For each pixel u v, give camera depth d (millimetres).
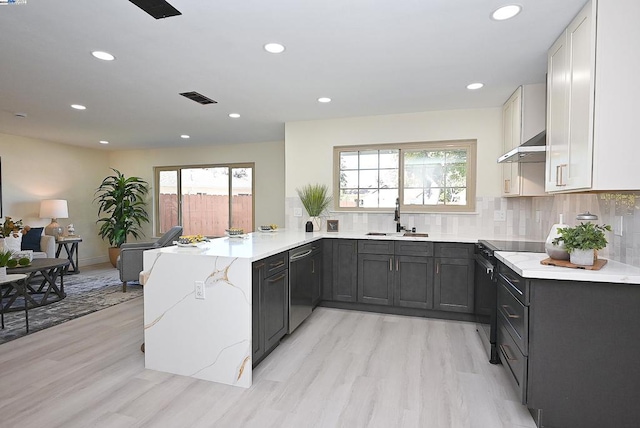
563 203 2961
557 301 1854
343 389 2312
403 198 4398
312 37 2324
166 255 2521
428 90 3412
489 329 2754
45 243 5293
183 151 6863
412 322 3621
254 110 4133
